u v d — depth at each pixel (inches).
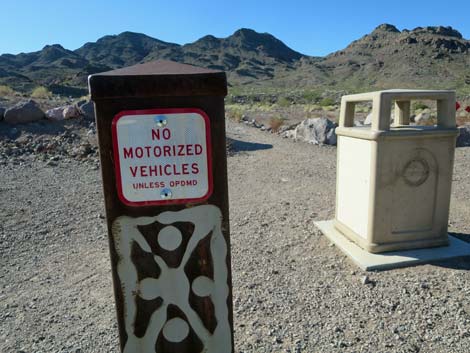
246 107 1155.9
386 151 148.8
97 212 225.9
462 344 106.1
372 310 122.5
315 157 394.0
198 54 7347.4
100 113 63.6
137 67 69.0
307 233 187.3
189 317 70.6
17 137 387.9
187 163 66.4
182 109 64.9
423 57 4950.8
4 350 109.1
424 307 122.7
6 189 264.1
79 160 349.7
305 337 110.9
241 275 147.8
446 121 153.5
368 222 155.9
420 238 158.4
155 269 68.6
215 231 68.8
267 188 278.1
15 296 137.8
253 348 106.7
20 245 180.5
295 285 139.5
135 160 65.3
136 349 70.7
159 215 67.2
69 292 140.1
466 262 150.1
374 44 6067.9
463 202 230.2
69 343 111.7
